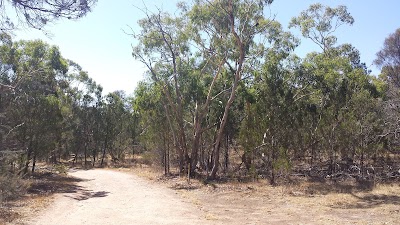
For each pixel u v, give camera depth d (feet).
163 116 96.58
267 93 77.56
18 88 82.69
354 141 74.13
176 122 94.99
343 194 60.59
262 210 48.80
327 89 92.43
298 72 94.07
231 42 80.94
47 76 108.68
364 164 81.20
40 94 91.56
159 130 97.09
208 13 79.15
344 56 113.29
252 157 79.00
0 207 47.19
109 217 43.55
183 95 91.56
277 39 81.92
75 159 183.42
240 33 79.61
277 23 80.79
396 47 129.18
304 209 48.91
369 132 73.51
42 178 90.68
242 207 51.57
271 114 75.82
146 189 71.41
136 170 123.65
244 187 71.10
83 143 182.80
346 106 79.66
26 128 84.94
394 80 125.49
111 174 111.45
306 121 80.07
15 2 23.45
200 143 107.55
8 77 84.79
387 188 64.69
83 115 178.60
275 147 74.49
